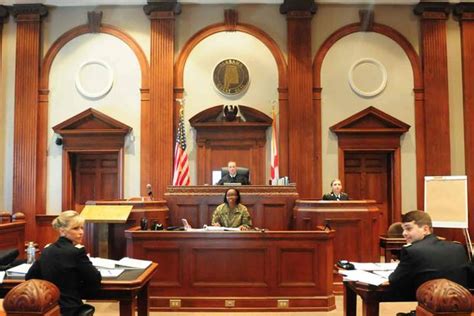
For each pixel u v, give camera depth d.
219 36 8.84
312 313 4.98
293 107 8.65
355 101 8.77
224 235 5.09
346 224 5.86
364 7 8.82
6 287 2.79
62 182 8.70
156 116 8.65
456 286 1.84
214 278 5.08
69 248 2.80
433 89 8.69
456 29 8.80
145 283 3.12
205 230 5.20
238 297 5.04
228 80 8.77
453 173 8.66
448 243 2.69
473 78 8.66
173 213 6.41
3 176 8.74
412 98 8.77
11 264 3.68
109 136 8.72
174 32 8.83
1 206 8.70
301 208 6.13
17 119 8.70
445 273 2.54
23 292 1.87
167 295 5.07
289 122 8.65
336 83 8.78
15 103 8.72
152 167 8.60
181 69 8.80
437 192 4.95
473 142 8.59
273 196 6.41
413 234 2.78
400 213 8.59
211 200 6.39
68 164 8.76
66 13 8.88
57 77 8.80
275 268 5.07
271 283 5.05
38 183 8.68
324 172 8.69
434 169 8.58
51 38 8.84
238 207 5.88
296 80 8.70
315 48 8.82
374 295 2.71
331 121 8.74
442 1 8.76
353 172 8.90
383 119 8.68
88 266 2.78
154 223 5.68
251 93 8.80
